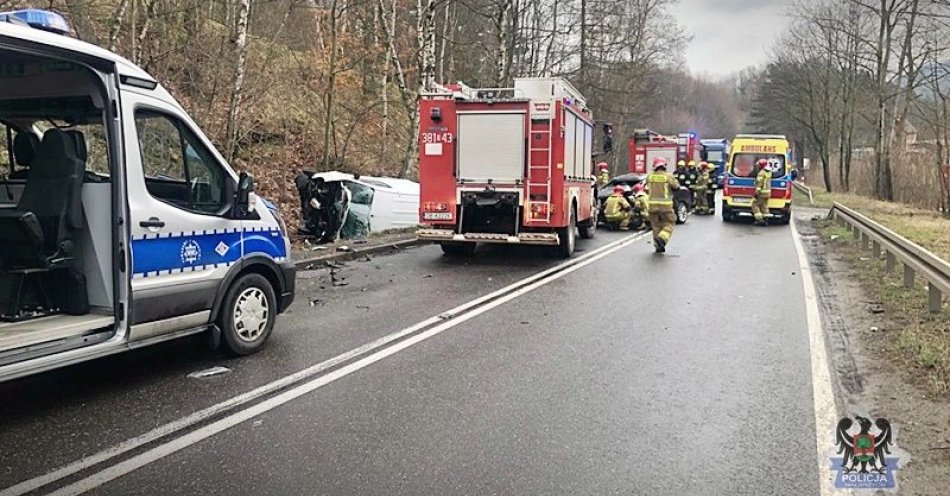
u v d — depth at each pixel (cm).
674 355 662
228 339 630
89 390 551
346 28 2206
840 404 525
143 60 1506
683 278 1113
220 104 1656
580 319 816
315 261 1209
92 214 553
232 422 486
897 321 785
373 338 716
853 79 3694
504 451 441
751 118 7838
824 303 909
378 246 1394
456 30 2941
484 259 1330
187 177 605
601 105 4175
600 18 3438
